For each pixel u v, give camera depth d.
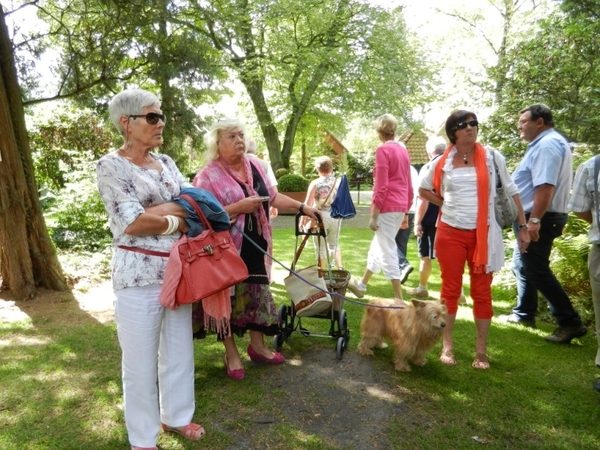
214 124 3.30
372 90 16.97
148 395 2.38
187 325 2.54
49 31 5.96
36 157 11.63
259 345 3.62
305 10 15.50
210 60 7.51
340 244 9.12
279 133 20.39
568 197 3.93
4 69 5.06
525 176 4.08
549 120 4.01
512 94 7.75
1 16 4.99
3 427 2.69
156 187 2.35
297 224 3.72
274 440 2.62
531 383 3.31
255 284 3.37
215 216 2.41
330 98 17.94
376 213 4.73
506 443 2.62
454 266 3.55
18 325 4.39
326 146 27.86
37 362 3.56
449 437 2.67
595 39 7.10
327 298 3.58
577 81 7.24
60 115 12.32
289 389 3.21
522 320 4.53
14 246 5.11
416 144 25.81
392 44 16.98
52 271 5.49
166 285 2.26
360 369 3.53
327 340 4.11
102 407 2.92
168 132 6.88
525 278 4.41
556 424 2.81
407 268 6.09
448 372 3.49
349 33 16.88
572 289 4.95
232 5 9.70
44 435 2.62
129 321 2.29
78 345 3.90
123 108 2.28
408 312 3.44
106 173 2.21
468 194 3.45
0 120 4.96
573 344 4.04
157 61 6.31
